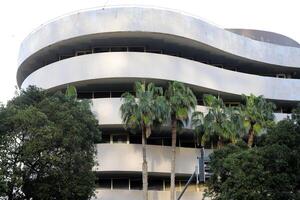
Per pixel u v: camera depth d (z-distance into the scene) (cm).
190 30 5378
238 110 5038
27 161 2891
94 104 4962
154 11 5225
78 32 5156
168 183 5166
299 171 2859
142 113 4584
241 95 5497
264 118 5012
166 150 5019
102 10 5175
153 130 4994
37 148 2809
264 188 2816
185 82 5250
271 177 2812
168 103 4728
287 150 2869
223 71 5653
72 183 2989
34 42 5469
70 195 2981
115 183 5034
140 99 4638
